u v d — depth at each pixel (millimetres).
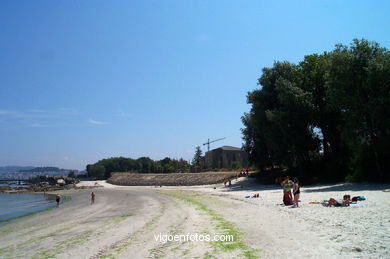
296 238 12219
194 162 141375
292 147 50969
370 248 9945
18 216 37812
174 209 27844
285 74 56688
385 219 14344
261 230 14492
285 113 48188
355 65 39094
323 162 55031
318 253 9883
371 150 39812
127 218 24344
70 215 32750
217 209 24875
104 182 142000
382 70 35781
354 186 35844
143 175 120938
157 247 13016
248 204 26641
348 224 13867
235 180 70375
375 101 36000
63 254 13602
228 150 133750
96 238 16672
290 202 22984
